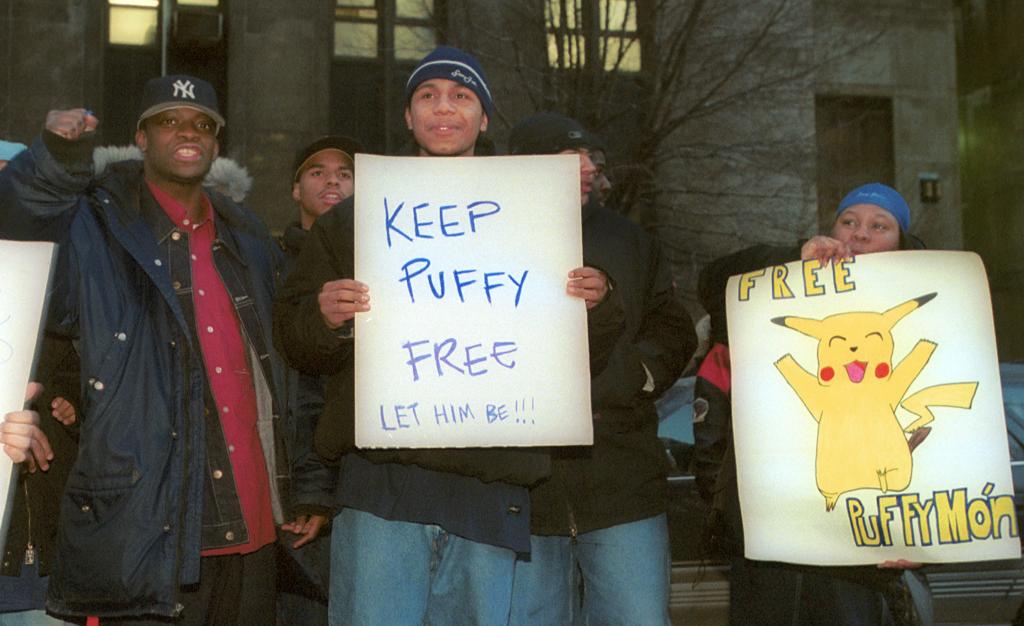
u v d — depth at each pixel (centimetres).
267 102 1461
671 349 399
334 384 355
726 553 409
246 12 1464
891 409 356
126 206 367
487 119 373
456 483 345
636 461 387
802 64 1512
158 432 346
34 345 323
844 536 355
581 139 422
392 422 324
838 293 364
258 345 383
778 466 362
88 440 343
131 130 1470
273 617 389
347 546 354
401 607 348
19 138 1409
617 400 376
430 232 334
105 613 339
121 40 1475
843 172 1664
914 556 350
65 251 359
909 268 361
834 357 361
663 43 1407
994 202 2023
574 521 380
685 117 1377
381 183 335
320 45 1483
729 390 415
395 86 1520
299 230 449
